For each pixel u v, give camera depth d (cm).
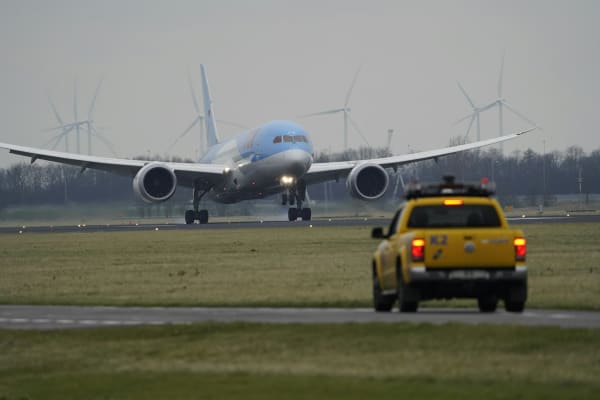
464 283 9344
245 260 17988
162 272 16250
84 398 6569
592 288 12006
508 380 6241
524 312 9806
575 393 5778
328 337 8156
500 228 9544
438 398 5788
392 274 9938
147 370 7325
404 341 7738
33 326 9938
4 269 18025
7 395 6831
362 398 5884
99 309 11525
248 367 7150
